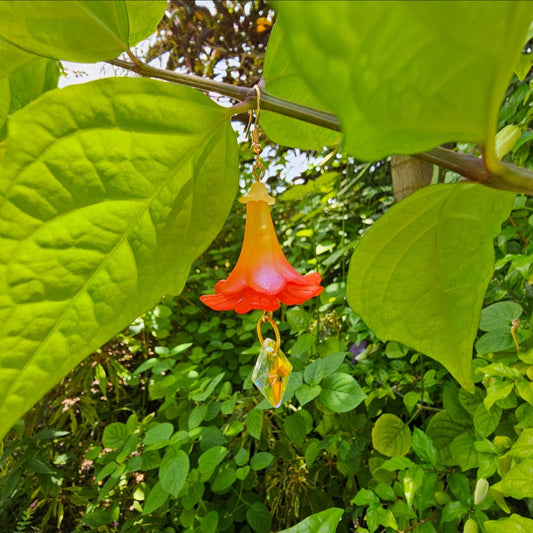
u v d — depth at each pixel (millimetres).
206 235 535
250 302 632
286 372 685
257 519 1682
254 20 3016
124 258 441
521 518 788
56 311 404
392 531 1253
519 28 210
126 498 2080
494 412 1089
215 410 1871
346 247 1912
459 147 1300
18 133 356
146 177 429
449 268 530
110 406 2822
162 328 2617
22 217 368
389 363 1832
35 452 2039
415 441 1219
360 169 2441
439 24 199
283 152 3031
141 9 533
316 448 1604
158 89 399
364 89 200
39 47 440
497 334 1088
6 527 2170
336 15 182
